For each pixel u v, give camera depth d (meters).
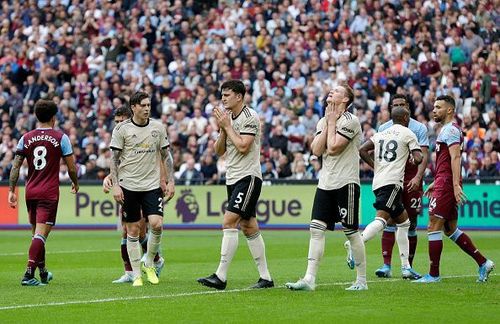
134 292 30.66
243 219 31.20
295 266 41.00
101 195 70.75
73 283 34.03
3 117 80.75
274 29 83.00
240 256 46.62
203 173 70.81
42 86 82.94
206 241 58.91
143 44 85.56
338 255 46.53
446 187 32.88
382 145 34.72
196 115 75.38
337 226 67.75
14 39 88.56
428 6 81.06
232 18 86.31
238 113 30.88
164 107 79.75
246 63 80.19
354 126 29.80
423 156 35.03
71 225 71.31
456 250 48.81
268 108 75.00
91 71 84.62
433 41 78.88
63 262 44.03
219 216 69.19
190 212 69.81
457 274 36.50
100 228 70.62
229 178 31.19
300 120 73.31
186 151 75.06
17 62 87.06
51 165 34.03
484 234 63.28
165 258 46.03
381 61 77.06
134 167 33.12
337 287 31.61
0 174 76.06
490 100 73.44
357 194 30.17
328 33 80.12
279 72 78.31
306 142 72.31
